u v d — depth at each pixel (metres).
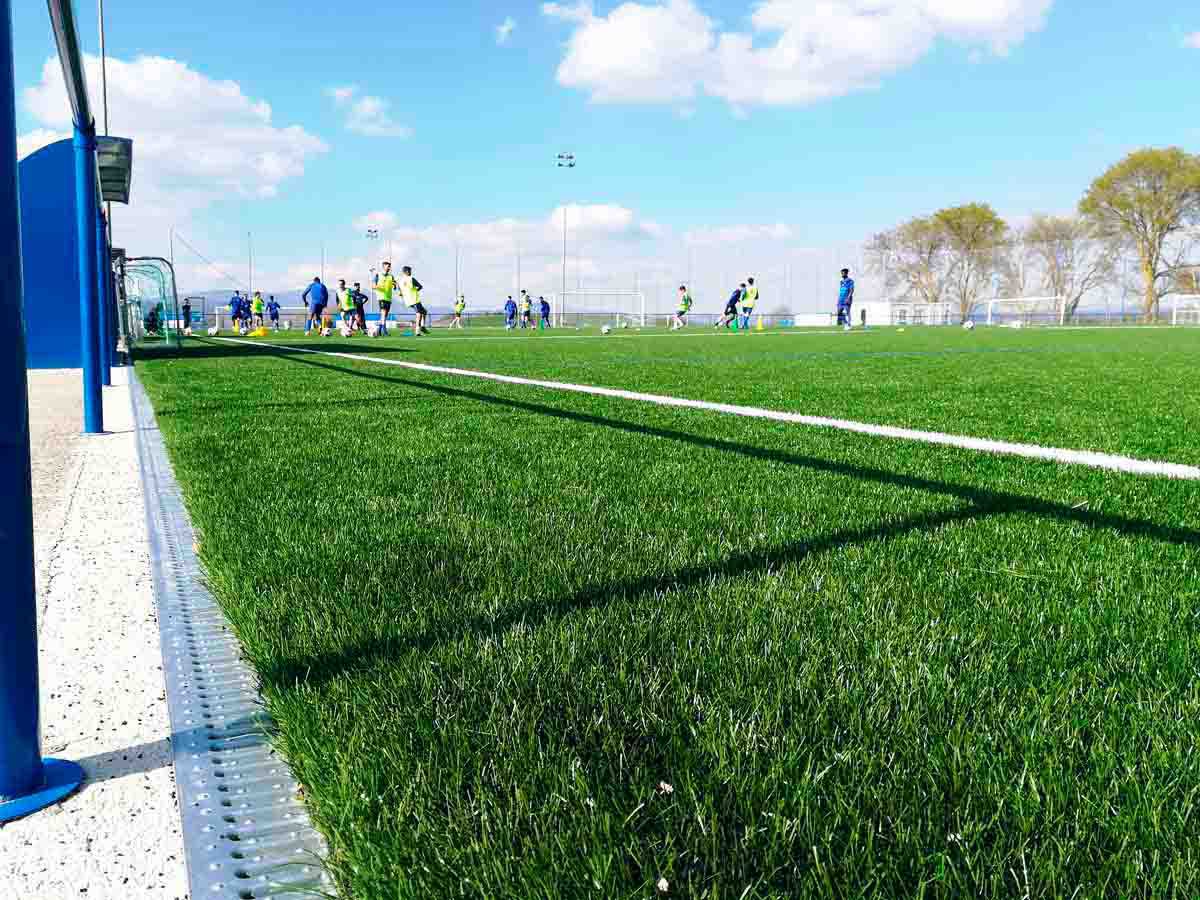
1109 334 31.53
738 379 10.27
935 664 1.75
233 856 1.31
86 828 1.41
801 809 1.23
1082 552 2.63
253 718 1.74
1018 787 1.28
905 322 61.25
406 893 1.11
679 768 1.36
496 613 2.08
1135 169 54.09
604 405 7.24
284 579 2.38
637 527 2.96
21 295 1.37
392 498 3.47
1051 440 5.16
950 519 3.08
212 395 8.20
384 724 1.52
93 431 6.15
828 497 3.48
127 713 1.84
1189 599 2.18
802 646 1.86
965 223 62.19
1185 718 1.52
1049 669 1.73
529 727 1.50
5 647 1.42
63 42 4.08
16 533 1.41
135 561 3.00
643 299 61.69
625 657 1.79
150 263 25.58
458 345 21.86
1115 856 1.12
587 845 1.17
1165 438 5.27
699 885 1.10
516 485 3.75
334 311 47.44
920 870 1.10
